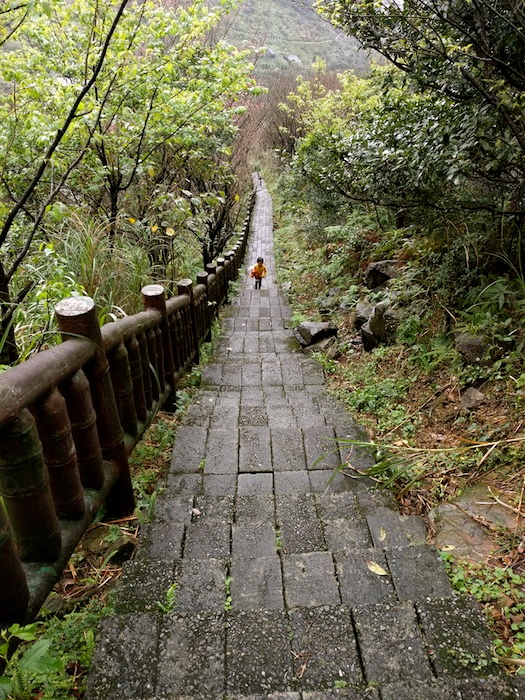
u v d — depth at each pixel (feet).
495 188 11.09
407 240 15.89
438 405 10.13
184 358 13.85
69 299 5.82
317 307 24.47
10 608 3.92
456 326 11.27
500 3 7.73
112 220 15.71
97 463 5.85
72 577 5.99
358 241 22.81
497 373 9.39
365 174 12.96
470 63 8.45
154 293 10.07
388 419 10.51
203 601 5.40
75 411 5.41
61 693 4.37
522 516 6.45
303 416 11.22
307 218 36.19
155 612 5.17
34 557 4.60
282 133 63.87
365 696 4.18
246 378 14.71
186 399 12.05
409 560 5.93
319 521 6.99
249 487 8.30
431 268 13.37
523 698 4.12
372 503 7.50
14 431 3.98
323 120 43.06
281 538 6.64
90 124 13.43
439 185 11.68
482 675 4.40
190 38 15.44
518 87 7.97
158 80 14.92
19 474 4.15
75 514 5.26
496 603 5.24
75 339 5.57
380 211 22.02
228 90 17.04
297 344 19.53
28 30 12.85
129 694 4.32
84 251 11.16
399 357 12.70
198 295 16.94
